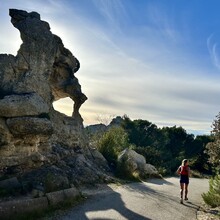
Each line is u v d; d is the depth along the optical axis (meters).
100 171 22.30
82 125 25.52
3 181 13.54
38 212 10.95
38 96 17.88
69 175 17.64
